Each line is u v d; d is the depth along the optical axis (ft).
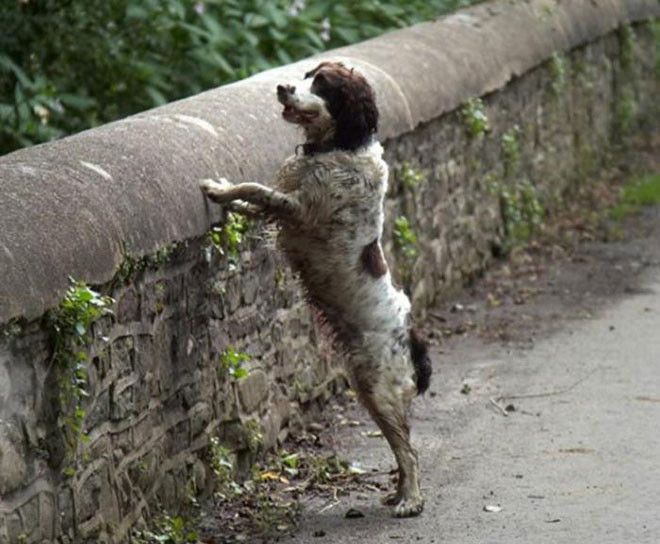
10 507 26.43
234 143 36.19
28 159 30.17
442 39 56.24
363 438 41.11
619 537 33.09
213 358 35.78
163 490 33.19
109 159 31.48
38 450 27.40
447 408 43.78
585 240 66.54
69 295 27.63
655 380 46.39
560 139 71.10
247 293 37.70
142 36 54.54
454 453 39.70
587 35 73.31
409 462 35.35
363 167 34.22
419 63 51.88
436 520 34.71
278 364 39.86
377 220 34.99
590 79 77.20
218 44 55.88
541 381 46.50
